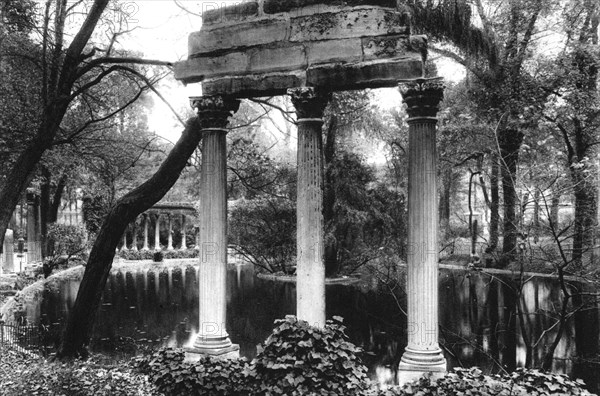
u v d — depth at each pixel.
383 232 26.72
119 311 21.64
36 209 29.84
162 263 44.38
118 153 19.66
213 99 9.64
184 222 50.06
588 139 26.73
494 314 18.62
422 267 8.23
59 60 14.02
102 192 33.88
